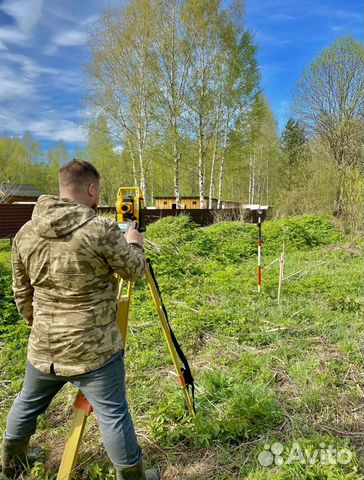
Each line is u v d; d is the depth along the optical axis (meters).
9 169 65.62
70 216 2.09
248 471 2.54
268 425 2.99
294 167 32.91
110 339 2.21
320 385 3.55
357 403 3.30
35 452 2.77
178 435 2.89
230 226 13.55
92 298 2.16
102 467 2.61
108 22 22.50
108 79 23.05
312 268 8.99
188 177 46.91
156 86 22.98
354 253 11.27
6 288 6.82
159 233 11.39
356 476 2.39
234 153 27.67
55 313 2.17
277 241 13.04
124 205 2.60
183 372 3.02
